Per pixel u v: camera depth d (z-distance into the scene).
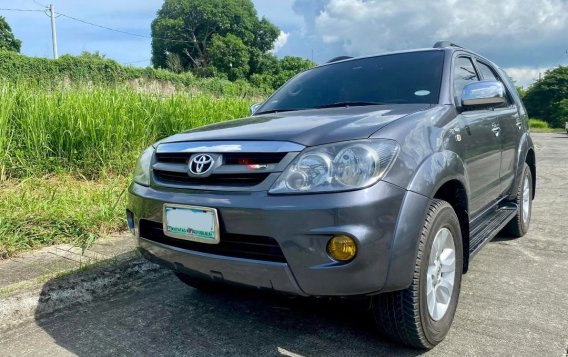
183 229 2.25
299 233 1.94
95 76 8.41
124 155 6.06
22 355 2.43
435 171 2.23
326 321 2.74
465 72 3.46
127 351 2.46
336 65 3.71
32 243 3.71
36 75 7.35
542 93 65.38
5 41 48.69
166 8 63.94
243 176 2.12
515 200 4.26
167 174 2.47
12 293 2.84
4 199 4.34
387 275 1.99
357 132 2.13
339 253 1.91
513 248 4.19
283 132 2.21
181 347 2.49
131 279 3.39
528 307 2.88
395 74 3.24
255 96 12.55
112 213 4.27
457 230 2.51
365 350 2.39
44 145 5.45
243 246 2.12
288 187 1.99
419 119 2.43
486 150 3.20
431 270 2.30
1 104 5.20
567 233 4.68
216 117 8.06
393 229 1.99
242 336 2.59
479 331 2.57
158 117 7.05
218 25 62.03
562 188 7.46
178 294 3.23
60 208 4.18
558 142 21.34
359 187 1.95
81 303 3.08
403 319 2.18
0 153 4.95
